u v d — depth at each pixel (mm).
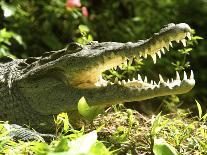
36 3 12891
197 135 6512
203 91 13133
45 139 6258
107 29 13508
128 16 14977
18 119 7125
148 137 6129
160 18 14086
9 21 11875
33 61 7465
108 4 14711
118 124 6875
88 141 4652
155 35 6059
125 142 5953
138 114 7367
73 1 10102
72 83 6582
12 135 6105
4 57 8555
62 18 12719
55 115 6801
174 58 12258
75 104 6535
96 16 13906
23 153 5297
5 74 7562
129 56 6172
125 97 6148
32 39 12383
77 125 6762
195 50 14328
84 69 6426
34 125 6973
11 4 11180
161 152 5176
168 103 8938
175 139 6086
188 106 10641
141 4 15031
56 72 6727
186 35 6082
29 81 6953
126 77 8852
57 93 6699
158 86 5938
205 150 5977
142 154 5758
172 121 6863
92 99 6387
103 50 6324
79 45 6617
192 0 15492
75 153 4328
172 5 15156
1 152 5176
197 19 15242
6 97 7270
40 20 12680
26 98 7027
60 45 12219
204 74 13992
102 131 6496
